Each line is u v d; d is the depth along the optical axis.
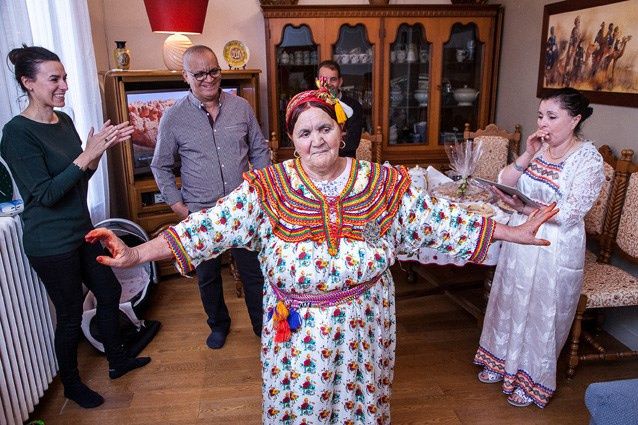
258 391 2.34
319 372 1.36
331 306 1.35
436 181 2.99
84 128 2.88
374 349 1.44
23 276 2.07
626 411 1.31
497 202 2.58
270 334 1.42
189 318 3.02
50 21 2.53
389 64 3.73
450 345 2.69
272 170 1.38
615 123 2.72
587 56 2.89
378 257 1.34
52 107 1.96
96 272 2.24
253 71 3.41
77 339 2.19
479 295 3.22
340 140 1.34
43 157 1.93
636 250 2.48
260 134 2.63
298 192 1.35
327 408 1.41
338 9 3.53
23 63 1.83
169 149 2.45
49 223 1.98
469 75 3.90
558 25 3.14
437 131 3.92
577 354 2.42
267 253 1.36
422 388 2.34
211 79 2.30
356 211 1.34
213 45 3.81
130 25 3.65
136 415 2.19
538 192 2.13
